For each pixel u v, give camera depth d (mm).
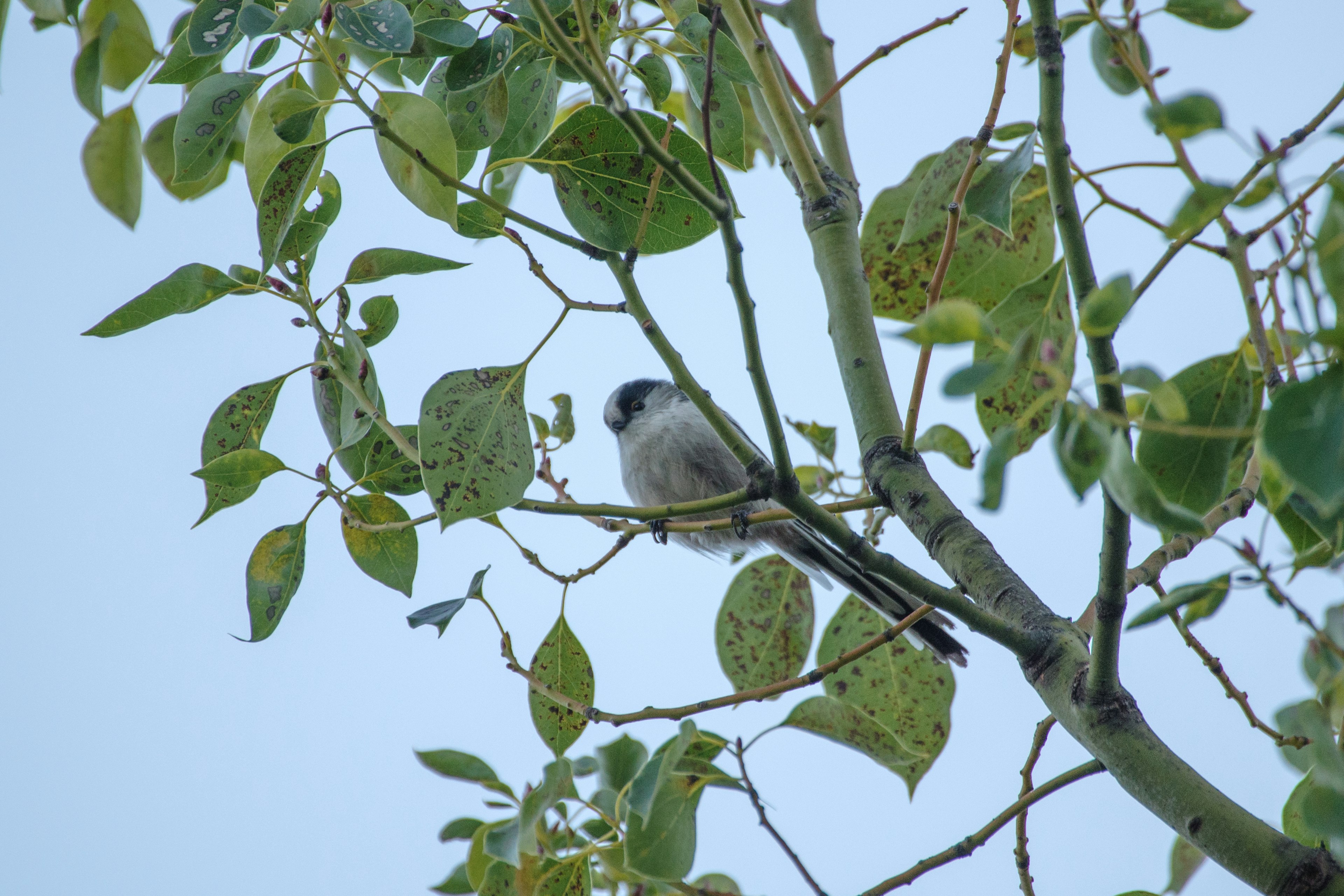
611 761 4754
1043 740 5359
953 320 2797
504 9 4832
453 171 4375
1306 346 2906
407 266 4852
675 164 4172
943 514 5062
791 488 4688
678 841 4207
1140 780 4004
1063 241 3766
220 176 5340
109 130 4434
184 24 4801
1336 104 3578
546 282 4887
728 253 4367
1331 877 3600
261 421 5230
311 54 4336
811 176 5879
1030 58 5559
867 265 6027
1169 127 2902
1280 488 3488
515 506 4508
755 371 4551
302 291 4816
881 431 5395
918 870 4902
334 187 4891
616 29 5031
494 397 4590
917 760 4789
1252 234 4055
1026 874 5297
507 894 4715
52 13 4438
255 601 5184
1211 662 4379
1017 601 4699
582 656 5609
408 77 5438
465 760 4973
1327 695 3131
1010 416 5180
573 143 4895
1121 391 3211
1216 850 3785
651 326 4820
